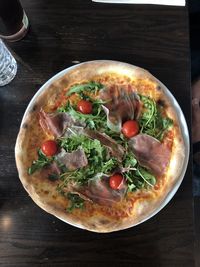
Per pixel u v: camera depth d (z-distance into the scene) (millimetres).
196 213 511
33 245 361
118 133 368
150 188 360
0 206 371
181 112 369
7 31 391
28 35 408
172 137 366
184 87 384
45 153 364
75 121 370
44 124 373
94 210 358
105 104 369
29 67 400
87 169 363
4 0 358
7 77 396
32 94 395
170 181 350
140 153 364
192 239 351
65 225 363
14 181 375
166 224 355
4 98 396
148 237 354
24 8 413
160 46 395
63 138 368
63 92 383
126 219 350
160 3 402
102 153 360
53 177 366
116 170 360
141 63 393
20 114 391
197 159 482
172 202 358
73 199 358
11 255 361
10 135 386
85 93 381
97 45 401
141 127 369
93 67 378
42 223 364
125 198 361
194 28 498
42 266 358
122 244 355
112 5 408
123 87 381
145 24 401
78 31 405
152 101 369
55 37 406
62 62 400
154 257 351
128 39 399
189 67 388
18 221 366
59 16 410
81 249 358
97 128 370
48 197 359
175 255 350
